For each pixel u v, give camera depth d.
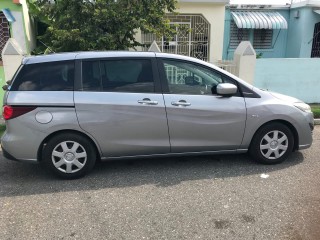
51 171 4.65
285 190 4.28
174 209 3.86
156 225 3.54
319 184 4.45
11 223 3.62
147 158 4.91
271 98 5.09
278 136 5.09
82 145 4.63
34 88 4.52
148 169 5.02
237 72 9.14
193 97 4.79
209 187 4.39
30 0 10.34
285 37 14.17
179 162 5.27
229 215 3.71
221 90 4.73
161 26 8.77
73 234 3.41
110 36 8.01
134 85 4.69
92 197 4.18
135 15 8.30
